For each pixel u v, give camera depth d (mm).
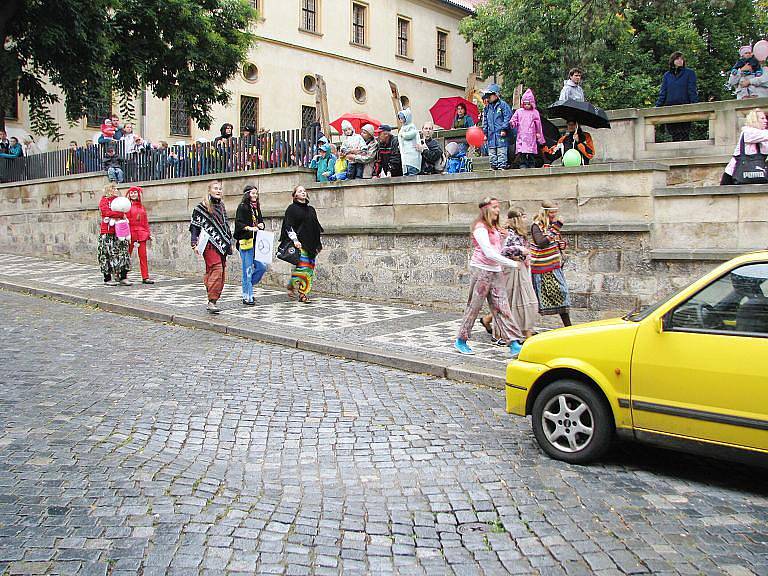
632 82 28625
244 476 5527
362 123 22594
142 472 5449
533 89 32406
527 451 6230
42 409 6969
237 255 17000
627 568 4121
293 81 35188
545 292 10227
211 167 18031
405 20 42094
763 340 5121
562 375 6082
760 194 10367
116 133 21859
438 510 4938
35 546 4156
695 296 5492
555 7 30859
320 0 36375
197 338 11078
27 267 19375
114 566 3959
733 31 32375
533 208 12359
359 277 14742
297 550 4273
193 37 24312
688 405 5355
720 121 13867
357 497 5156
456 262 13383
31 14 20625
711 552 4332
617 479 5574
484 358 9477
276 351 10305
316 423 6934
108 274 16188
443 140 18375
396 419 7137
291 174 16062
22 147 24906
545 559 4230
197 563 4043
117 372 8633
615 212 11492
